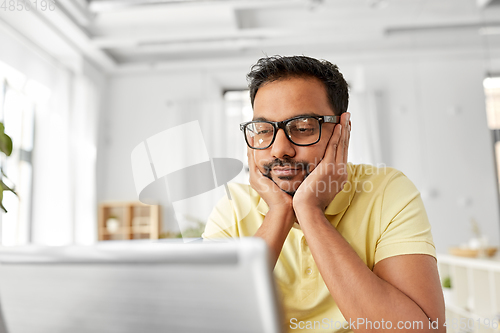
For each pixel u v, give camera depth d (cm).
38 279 33
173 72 480
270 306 29
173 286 30
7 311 35
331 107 71
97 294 32
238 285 29
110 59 439
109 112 479
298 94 68
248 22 383
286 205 68
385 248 64
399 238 64
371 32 391
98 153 452
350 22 371
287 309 70
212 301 30
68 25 350
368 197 72
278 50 432
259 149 70
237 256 29
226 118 448
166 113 473
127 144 471
